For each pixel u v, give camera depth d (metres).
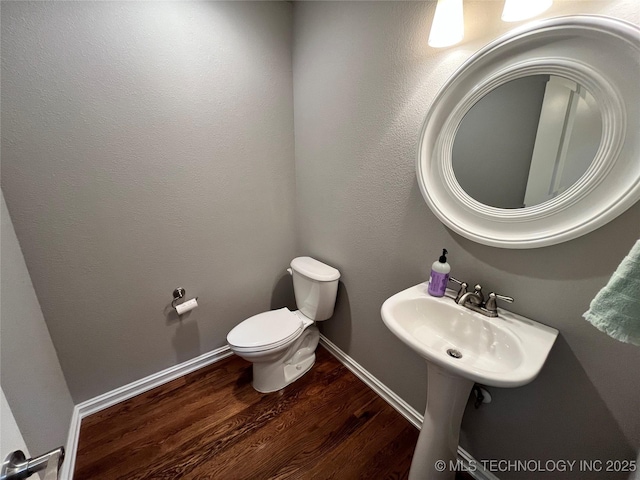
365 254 1.53
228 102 1.56
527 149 0.88
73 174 1.23
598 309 0.50
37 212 1.18
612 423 0.83
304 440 1.36
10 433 0.43
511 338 0.87
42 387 1.10
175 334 1.71
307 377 1.77
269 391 1.65
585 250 0.80
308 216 1.91
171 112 1.40
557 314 0.89
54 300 1.29
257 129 1.70
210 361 1.89
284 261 2.08
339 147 1.53
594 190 0.76
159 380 1.70
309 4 1.51
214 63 1.46
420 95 1.12
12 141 1.08
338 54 1.41
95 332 1.44
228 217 1.73
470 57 0.93
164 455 1.29
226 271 1.82
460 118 1.01
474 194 1.02
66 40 1.11
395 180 1.28
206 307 1.79
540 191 0.87
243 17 1.50
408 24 1.10
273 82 1.69
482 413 1.13
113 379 1.55
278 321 1.68
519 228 0.92
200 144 1.52
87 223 1.30
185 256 1.63
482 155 0.98
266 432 1.40
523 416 1.02
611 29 0.67
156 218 1.48
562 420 0.93
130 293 1.50
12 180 1.11
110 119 1.26
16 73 1.05
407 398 1.48
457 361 0.78
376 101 1.28
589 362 0.84
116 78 1.23
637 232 0.71
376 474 1.22
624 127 0.69
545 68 0.80
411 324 1.09
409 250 1.30
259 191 1.82
